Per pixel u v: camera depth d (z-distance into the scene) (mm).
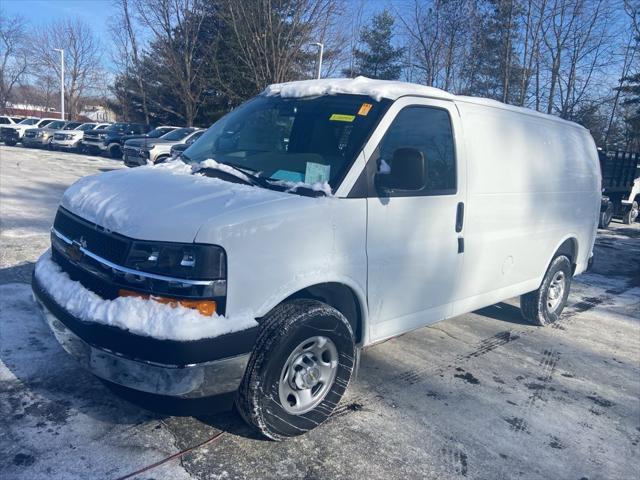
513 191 4824
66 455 3027
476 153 4391
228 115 4551
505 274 4969
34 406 3461
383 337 3828
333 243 3326
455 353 5059
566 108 22312
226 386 2949
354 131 3613
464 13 22188
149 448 3162
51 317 3217
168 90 33031
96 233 3117
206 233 2828
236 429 3430
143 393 2852
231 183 3480
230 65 26922
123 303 2836
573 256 6227
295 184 3410
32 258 6645
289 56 18922
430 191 3957
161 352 2727
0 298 5191
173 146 16312
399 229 3736
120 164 21922
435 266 4082
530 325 6113
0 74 56469
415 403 4008
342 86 3963
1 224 8359
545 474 3320
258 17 18453
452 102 4258
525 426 3857
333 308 3371
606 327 6352
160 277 2797
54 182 14039
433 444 3502
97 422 3357
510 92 22625
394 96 3791
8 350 4156
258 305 3002
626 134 31672
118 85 40594
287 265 3102
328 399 3439
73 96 60125
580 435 3818
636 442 3801
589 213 6293
